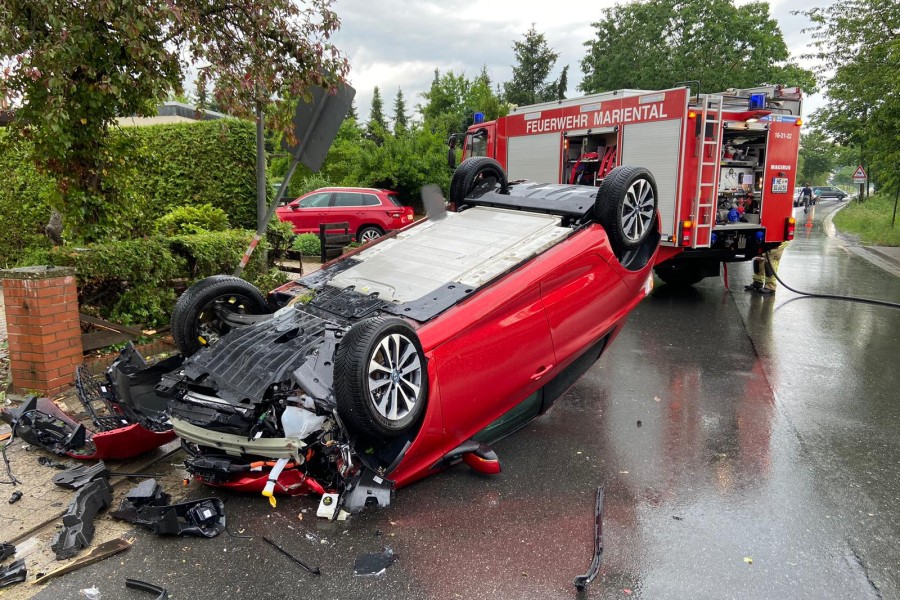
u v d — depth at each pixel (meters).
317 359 3.78
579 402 5.93
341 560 3.40
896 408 5.74
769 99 10.49
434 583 3.21
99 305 6.50
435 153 23.92
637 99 9.73
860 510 3.97
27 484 4.16
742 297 11.19
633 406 5.82
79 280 6.07
